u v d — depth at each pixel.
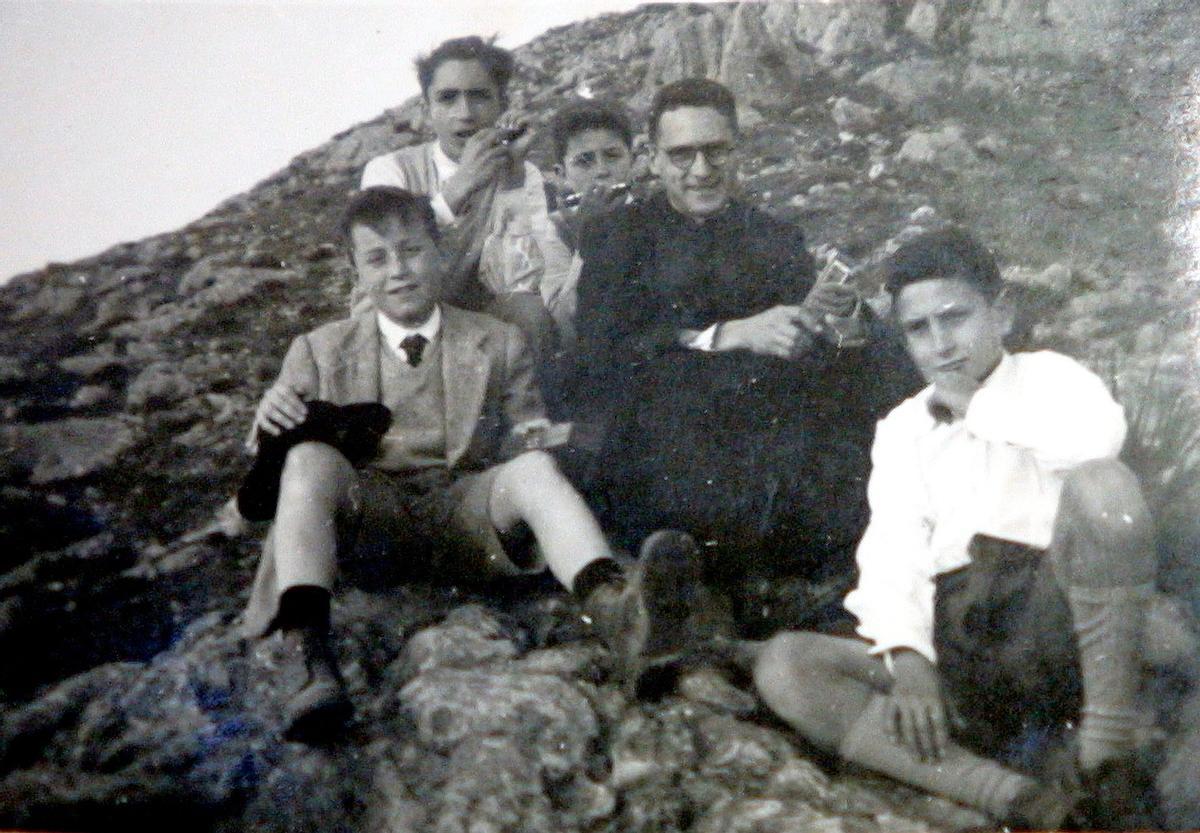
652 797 2.06
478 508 2.31
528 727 2.11
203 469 2.44
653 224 2.48
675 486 2.36
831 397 2.37
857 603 2.24
